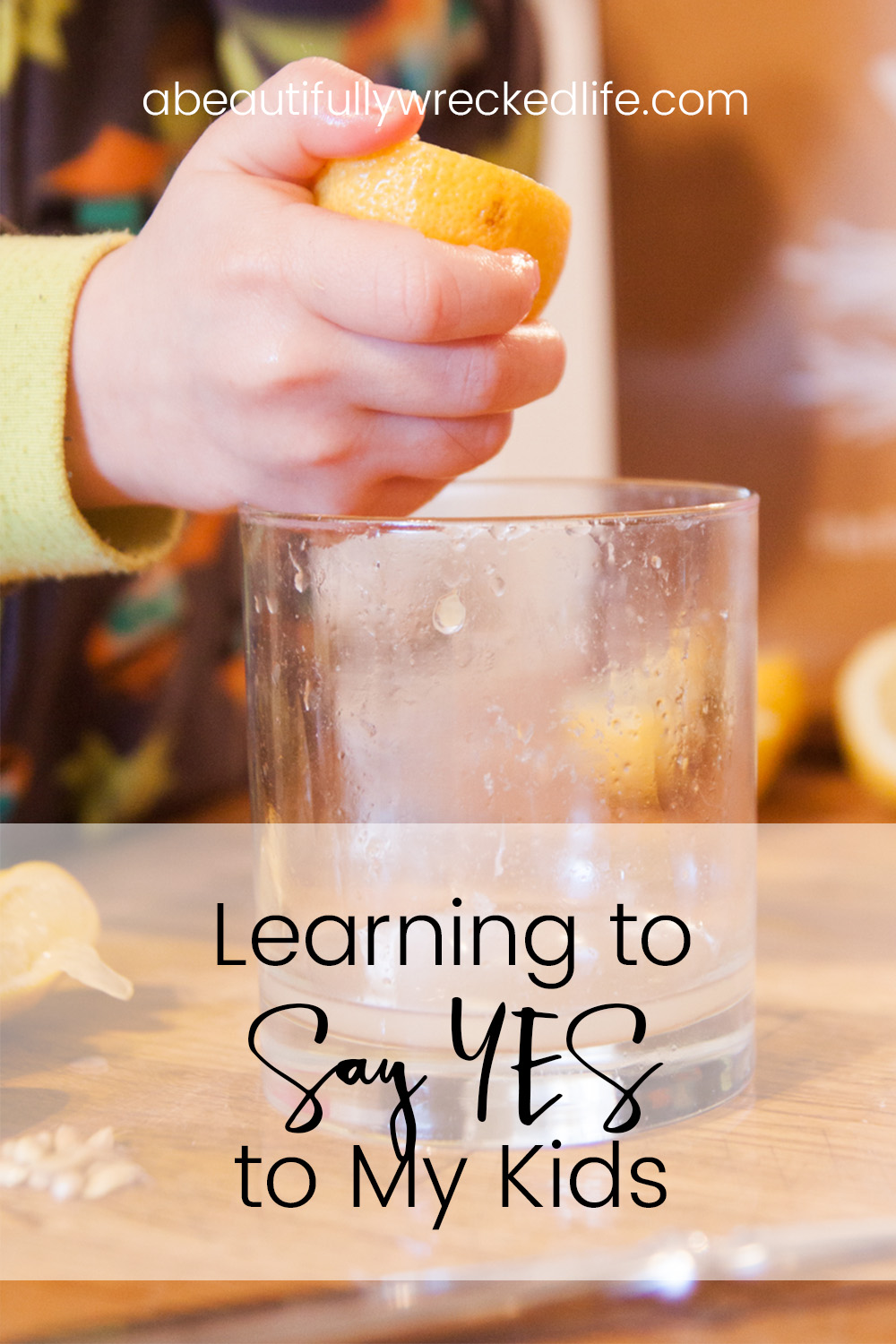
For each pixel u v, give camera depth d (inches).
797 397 26.4
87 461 16.7
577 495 17.1
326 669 14.3
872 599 26.4
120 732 24.6
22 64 22.9
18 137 23.1
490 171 14.3
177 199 15.2
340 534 14.2
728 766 14.8
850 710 24.1
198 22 24.9
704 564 14.5
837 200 25.8
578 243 29.5
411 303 14.0
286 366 14.6
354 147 14.4
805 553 26.6
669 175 26.5
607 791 14.2
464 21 26.6
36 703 23.4
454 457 15.1
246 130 15.0
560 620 14.1
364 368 14.6
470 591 14.0
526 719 14.1
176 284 15.2
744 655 15.0
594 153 29.1
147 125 24.2
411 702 14.1
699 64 26.2
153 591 24.8
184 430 15.7
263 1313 12.8
